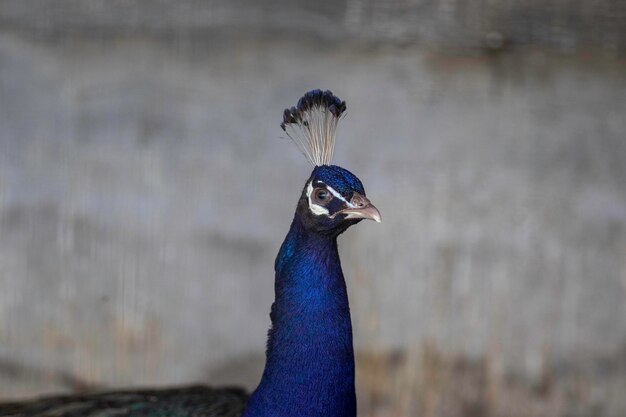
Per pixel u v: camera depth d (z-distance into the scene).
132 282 10.71
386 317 10.75
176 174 10.95
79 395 8.04
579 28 10.84
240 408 7.24
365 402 10.64
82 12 10.80
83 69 11.05
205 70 11.22
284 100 11.23
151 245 10.77
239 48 11.26
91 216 10.75
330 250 5.82
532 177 11.12
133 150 10.96
